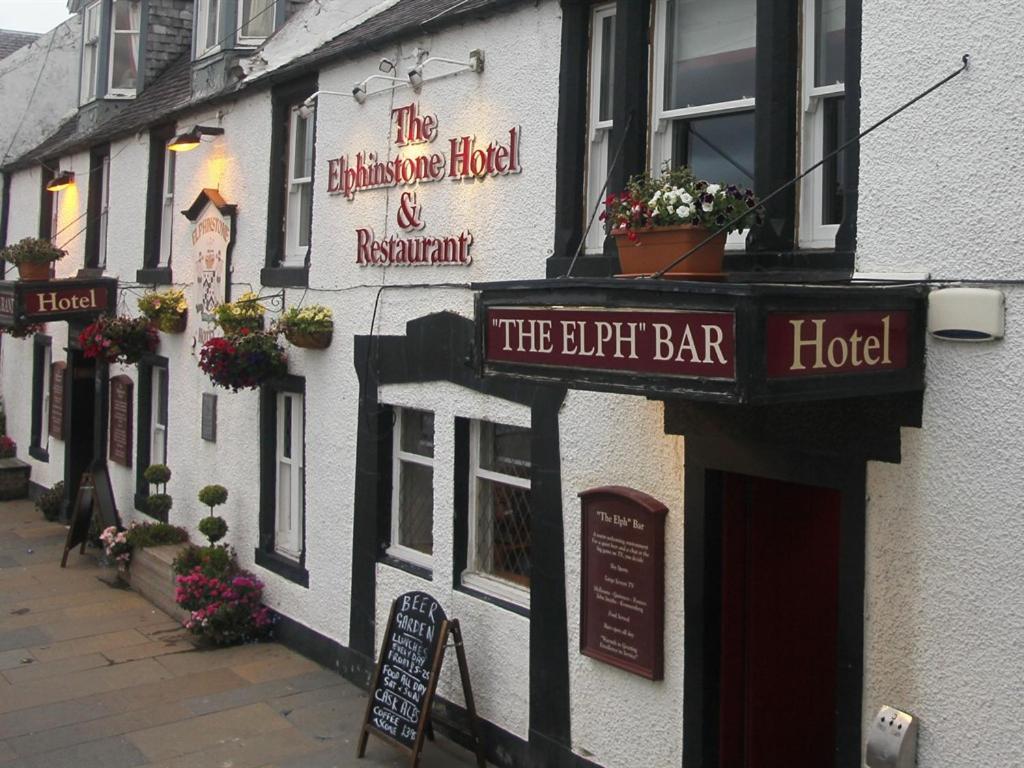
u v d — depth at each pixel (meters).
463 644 6.85
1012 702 3.99
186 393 10.78
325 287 8.39
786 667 5.57
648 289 3.96
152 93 13.63
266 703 7.56
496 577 6.91
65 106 18.27
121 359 11.44
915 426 4.31
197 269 10.54
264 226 9.38
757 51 5.09
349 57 8.08
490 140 6.73
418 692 6.41
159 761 6.57
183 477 10.79
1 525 13.91
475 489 7.02
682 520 5.38
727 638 5.36
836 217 4.96
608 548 5.73
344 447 8.13
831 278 4.65
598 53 6.12
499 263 6.64
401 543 7.79
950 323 4.14
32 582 10.98
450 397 7.00
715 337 3.72
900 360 4.18
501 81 6.66
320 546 8.42
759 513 5.45
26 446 16.33
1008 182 4.02
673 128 5.77
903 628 4.36
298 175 9.24
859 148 4.57
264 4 10.50
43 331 15.16
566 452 6.06
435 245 7.14
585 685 5.95
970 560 4.12
